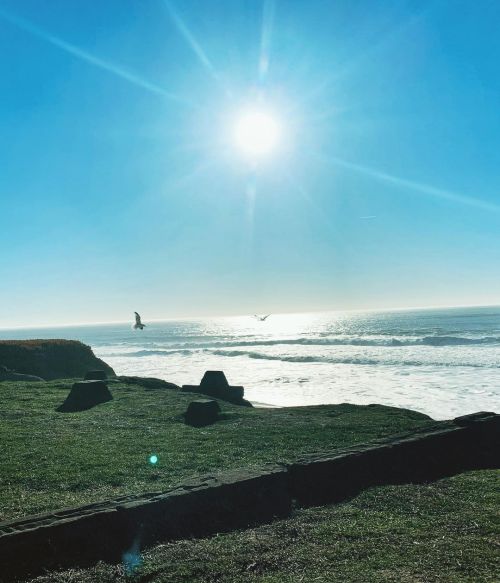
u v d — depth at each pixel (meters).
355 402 23.67
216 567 4.58
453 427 8.43
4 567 4.48
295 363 45.78
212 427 11.09
